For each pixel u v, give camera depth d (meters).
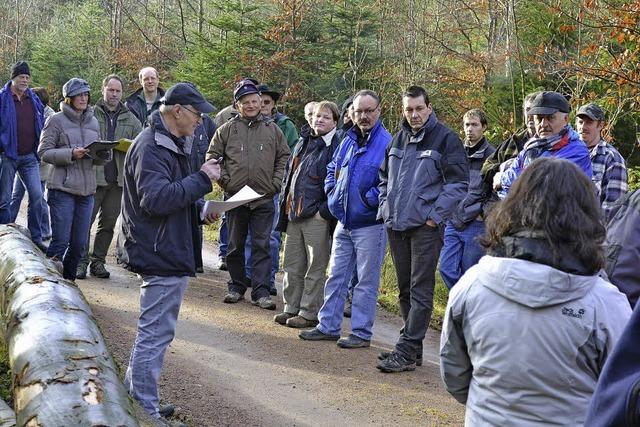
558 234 2.43
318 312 7.10
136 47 28.22
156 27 29.92
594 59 10.17
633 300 3.04
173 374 5.52
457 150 5.78
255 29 19.28
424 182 5.77
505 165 5.86
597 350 2.44
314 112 7.10
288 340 6.62
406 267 6.07
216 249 10.93
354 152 6.40
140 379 4.40
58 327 3.43
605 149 5.82
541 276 2.42
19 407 3.01
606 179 5.77
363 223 6.44
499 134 12.31
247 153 7.48
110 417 2.83
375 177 6.32
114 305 7.18
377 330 7.36
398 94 16.61
